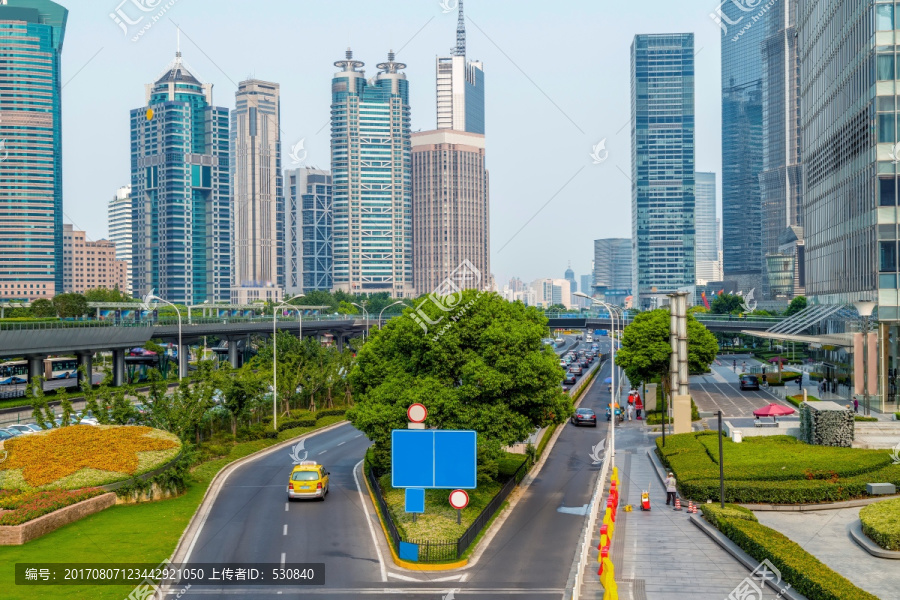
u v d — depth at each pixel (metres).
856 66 86.19
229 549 35.84
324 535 38.44
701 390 104.56
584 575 32.09
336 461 60.69
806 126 116.75
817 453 51.19
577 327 176.12
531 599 29.12
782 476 45.19
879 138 78.94
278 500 46.53
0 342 90.12
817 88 107.94
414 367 50.03
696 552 35.56
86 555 33.72
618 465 58.34
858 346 77.56
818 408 55.59
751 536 34.19
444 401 45.94
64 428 49.97
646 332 84.44
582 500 46.94
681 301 67.75
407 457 37.06
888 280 77.75
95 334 104.75
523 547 36.56
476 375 45.34
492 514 42.12
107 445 47.12
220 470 55.69
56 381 135.38
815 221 109.44
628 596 29.34
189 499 45.66
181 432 55.31
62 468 43.84
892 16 79.56
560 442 69.81
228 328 136.25
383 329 57.25
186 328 124.25
